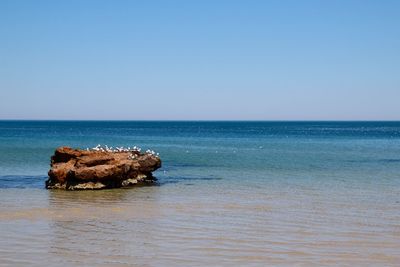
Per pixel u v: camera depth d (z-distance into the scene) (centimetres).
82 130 18725
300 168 4678
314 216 2311
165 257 1620
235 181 3678
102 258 1603
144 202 2702
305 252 1694
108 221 2175
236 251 1700
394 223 2164
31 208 2492
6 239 1831
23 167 4509
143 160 3603
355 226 2102
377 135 15212
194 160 5647
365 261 1595
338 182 3622
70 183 3206
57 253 1655
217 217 2278
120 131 18188
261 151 7400
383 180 3741
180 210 2459
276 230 2019
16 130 17712
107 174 3212
